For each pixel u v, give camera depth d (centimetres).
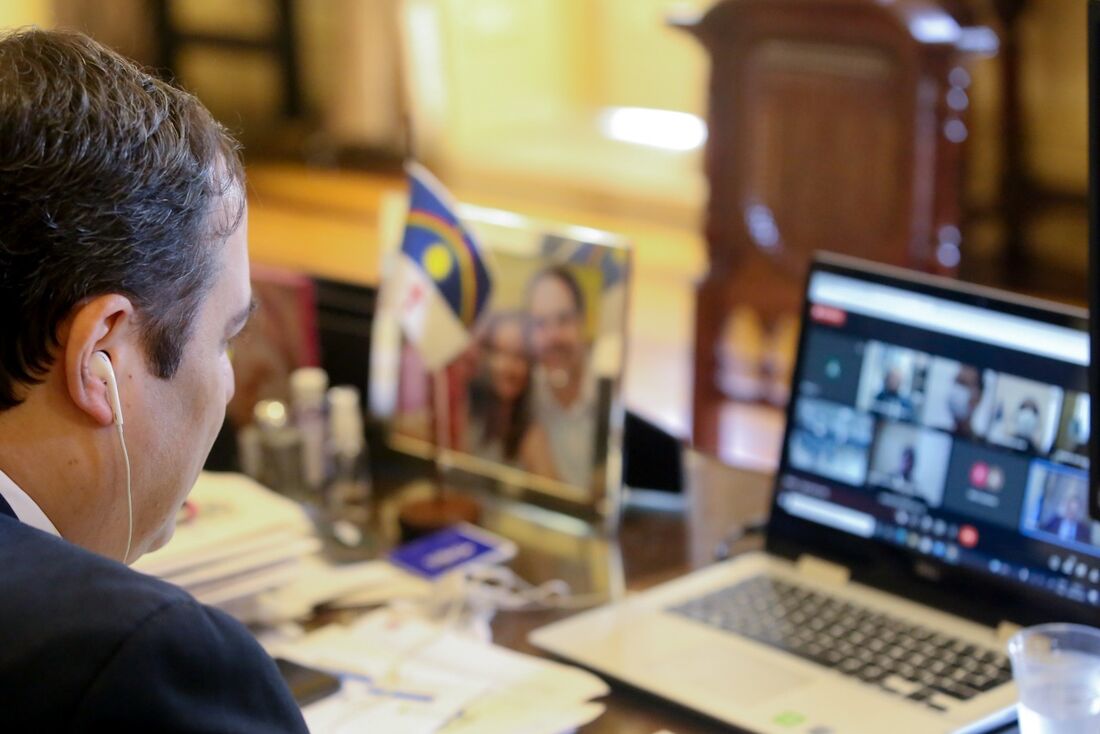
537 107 664
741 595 155
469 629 152
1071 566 139
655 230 598
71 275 88
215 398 101
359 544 175
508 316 186
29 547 86
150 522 101
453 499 185
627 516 182
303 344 200
